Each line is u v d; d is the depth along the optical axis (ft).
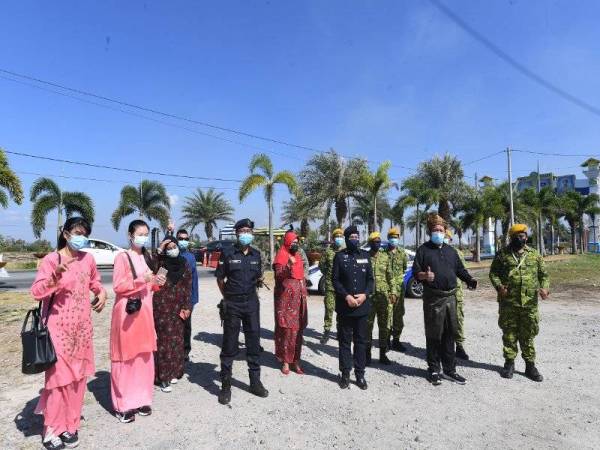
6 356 22.27
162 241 18.58
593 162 196.85
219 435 14.07
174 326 18.40
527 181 207.31
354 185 90.68
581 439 13.88
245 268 17.44
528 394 17.72
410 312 36.55
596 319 33.22
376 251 22.56
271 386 18.65
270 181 70.95
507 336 19.81
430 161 119.24
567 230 261.44
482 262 116.47
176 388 18.37
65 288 13.34
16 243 128.36
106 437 13.89
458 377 19.13
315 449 13.20
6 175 50.80
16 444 13.33
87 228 13.70
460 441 13.73
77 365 13.38
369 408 16.30
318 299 44.86
